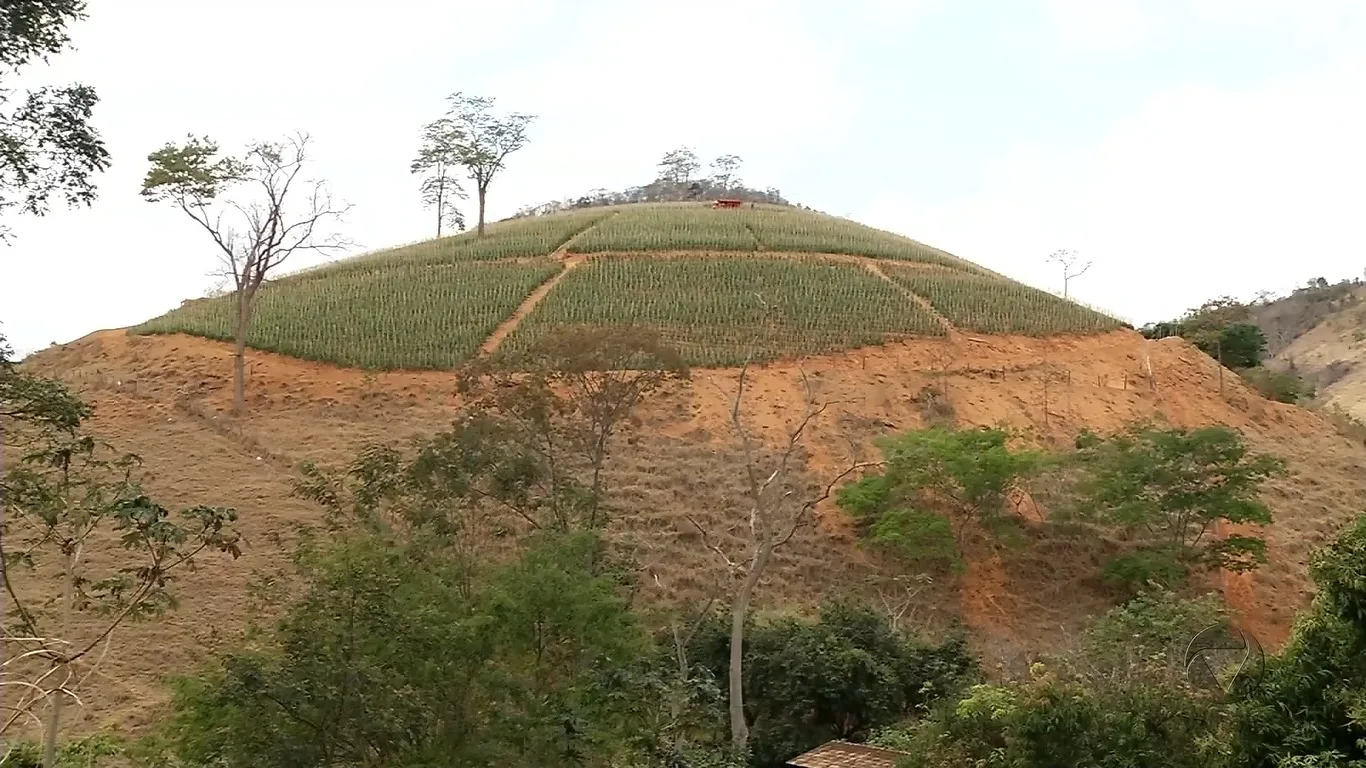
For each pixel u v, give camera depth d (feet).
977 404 159.74
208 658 71.72
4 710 67.26
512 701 53.36
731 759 73.56
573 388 97.81
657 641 91.81
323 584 50.37
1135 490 121.90
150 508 40.81
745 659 88.33
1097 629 77.71
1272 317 438.81
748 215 270.67
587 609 60.23
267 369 160.35
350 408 150.82
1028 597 122.83
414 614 50.06
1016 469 122.11
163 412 147.84
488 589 57.67
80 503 49.49
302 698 46.57
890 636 88.58
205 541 42.04
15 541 84.23
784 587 117.39
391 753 48.83
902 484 122.62
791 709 83.82
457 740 50.06
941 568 125.18
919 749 54.39
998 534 124.06
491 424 81.20
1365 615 44.57
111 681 82.23
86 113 43.27
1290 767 42.52
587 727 55.93
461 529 72.18
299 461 132.98
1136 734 47.24
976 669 87.45
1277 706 45.62
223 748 47.62
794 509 130.31
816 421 151.33
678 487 133.18
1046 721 47.14
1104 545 131.13
